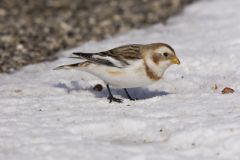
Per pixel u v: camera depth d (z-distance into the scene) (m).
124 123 10.53
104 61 11.23
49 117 10.99
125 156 9.18
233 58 14.49
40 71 14.97
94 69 11.43
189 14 19.58
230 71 13.80
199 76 13.62
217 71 13.90
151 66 11.19
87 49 16.72
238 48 15.25
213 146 9.43
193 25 18.17
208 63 14.34
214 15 18.81
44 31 19.38
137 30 18.64
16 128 10.43
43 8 22.02
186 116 10.70
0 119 10.95
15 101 11.99
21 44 17.97
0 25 19.94
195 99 11.65
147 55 11.16
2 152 9.47
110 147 9.54
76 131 10.34
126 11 21.27
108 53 11.30
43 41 18.33
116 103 11.72
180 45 16.14
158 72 11.31
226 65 14.15
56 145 9.61
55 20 20.56
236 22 17.62
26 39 18.52
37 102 11.93
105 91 12.82
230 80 13.14
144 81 11.30
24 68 15.45
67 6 22.28
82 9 21.84
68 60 15.76
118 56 11.18
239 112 10.75
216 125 10.02
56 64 15.48
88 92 12.72
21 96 12.58
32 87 13.23
